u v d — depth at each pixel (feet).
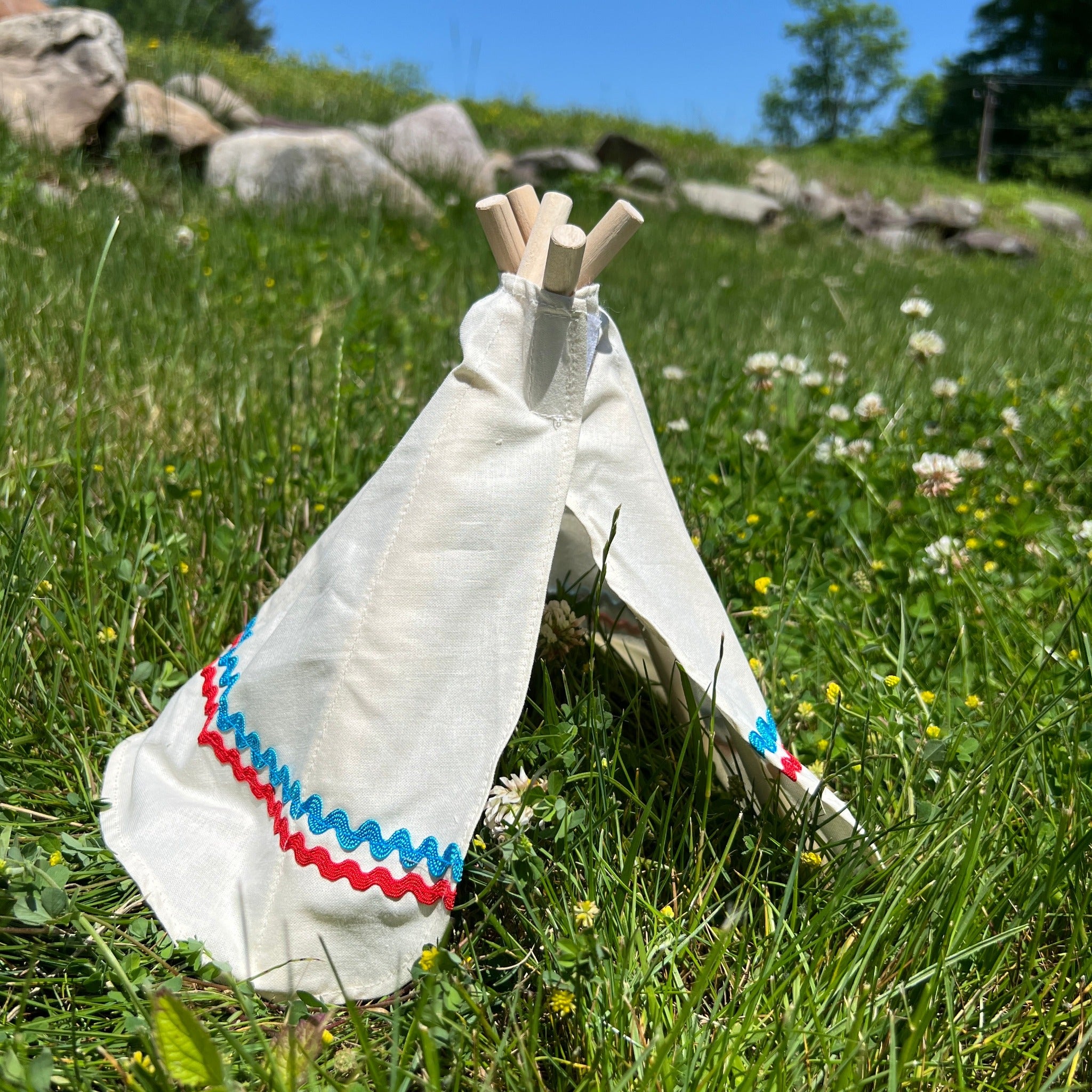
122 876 1.29
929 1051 1.05
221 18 11.03
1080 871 1.23
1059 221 13.35
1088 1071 1.10
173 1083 0.97
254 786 1.26
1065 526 2.41
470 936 1.23
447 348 3.34
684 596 1.31
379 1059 1.06
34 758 1.44
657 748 1.50
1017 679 1.53
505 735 1.16
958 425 2.94
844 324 5.07
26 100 5.07
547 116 13.03
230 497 2.12
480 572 1.20
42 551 1.78
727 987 1.17
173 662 1.71
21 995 1.12
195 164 5.73
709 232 8.45
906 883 1.22
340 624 1.20
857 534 2.19
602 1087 1.00
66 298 3.10
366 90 11.03
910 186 13.10
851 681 1.69
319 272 4.08
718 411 2.57
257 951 1.17
